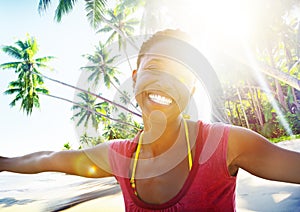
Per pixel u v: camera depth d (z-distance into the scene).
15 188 15.33
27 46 36.31
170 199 0.89
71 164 1.10
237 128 0.91
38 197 10.40
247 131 0.90
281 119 28.23
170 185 0.90
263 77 29.12
